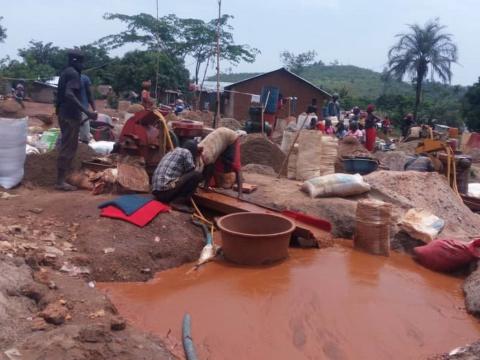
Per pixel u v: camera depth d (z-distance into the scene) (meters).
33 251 5.75
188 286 5.89
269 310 5.34
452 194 9.73
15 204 7.29
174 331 4.84
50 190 8.28
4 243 5.68
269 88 18.48
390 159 15.04
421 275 6.63
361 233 7.29
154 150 8.38
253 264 6.56
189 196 7.73
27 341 3.81
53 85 39.06
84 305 4.65
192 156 7.68
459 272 6.77
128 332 4.41
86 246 6.21
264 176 10.53
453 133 15.82
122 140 8.18
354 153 14.34
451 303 5.83
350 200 8.60
